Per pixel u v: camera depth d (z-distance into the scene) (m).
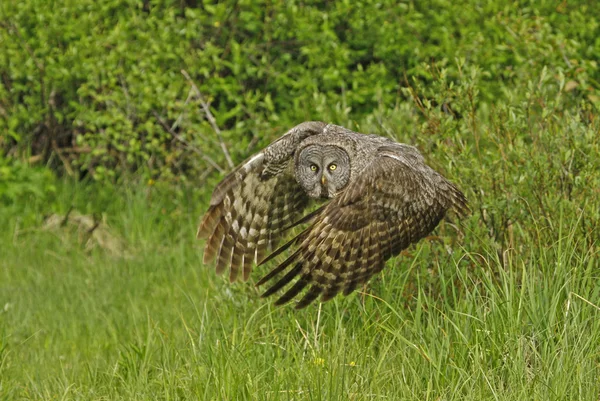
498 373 19.38
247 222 21.84
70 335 28.06
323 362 19.64
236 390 19.66
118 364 23.61
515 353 19.39
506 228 22.98
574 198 22.67
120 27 38.81
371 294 22.55
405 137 25.64
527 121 24.86
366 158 19.75
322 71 38.44
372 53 40.78
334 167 19.97
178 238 37.66
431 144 24.95
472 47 37.00
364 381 19.53
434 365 19.41
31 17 40.41
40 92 41.31
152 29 39.09
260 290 24.06
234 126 39.94
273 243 22.09
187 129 38.03
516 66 35.69
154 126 38.56
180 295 30.39
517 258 21.86
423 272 22.53
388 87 37.91
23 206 39.84
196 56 38.81
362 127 27.88
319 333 22.11
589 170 22.58
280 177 21.50
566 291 20.11
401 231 18.39
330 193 20.06
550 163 23.33
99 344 26.92
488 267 21.11
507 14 37.22
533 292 20.02
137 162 40.22
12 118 40.66
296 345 21.53
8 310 30.67
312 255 18.19
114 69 39.41
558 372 18.48
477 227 22.42
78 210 40.00
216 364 20.66
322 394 18.95
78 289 32.56
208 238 21.77
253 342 22.11
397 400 18.73
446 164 24.16
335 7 40.38
